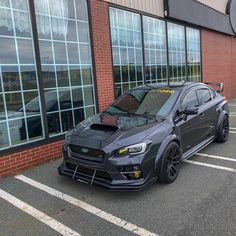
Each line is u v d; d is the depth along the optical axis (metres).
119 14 8.87
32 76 6.39
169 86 6.25
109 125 5.03
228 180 5.18
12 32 6.00
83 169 4.73
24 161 6.16
